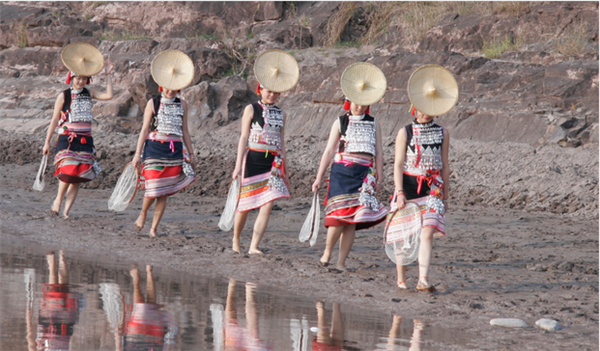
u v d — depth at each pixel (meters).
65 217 32.16
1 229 28.72
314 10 80.69
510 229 32.28
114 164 51.47
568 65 54.66
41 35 86.56
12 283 18.31
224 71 73.88
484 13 68.31
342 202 22.62
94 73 31.39
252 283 20.81
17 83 80.75
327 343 14.29
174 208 37.41
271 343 14.01
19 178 47.09
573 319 17.41
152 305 16.75
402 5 74.94
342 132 22.91
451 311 18.09
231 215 26.62
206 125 64.75
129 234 28.56
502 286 21.11
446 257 25.86
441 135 20.16
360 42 76.12
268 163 25.05
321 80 65.81
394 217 20.61
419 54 61.59
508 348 14.78
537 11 63.56
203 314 16.19
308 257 25.19
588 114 50.66
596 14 60.72
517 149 48.41
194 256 24.64
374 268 23.59
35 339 13.24
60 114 31.52
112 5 89.94
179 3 85.94
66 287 18.22
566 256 26.39
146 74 67.94
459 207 38.69
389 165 48.75
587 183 40.19
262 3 82.38
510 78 56.16
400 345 14.50
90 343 13.20
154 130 27.95
